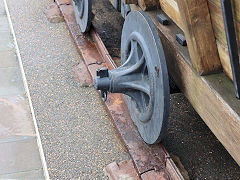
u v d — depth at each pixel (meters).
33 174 2.49
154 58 2.16
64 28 4.29
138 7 2.80
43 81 3.41
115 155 2.62
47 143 2.73
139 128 2.59
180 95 3.24
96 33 3.81
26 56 3.79
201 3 1.78
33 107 3.10
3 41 4.10
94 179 2.45
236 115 1.64
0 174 2.48
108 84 2.43
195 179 2.48
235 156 1.71
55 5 4.68
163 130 2.21
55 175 2.48
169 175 2.32
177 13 2.32
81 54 3.67
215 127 1.86
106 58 3.41
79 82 3.37
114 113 2.84
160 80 2.10
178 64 2.21
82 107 3.09
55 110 3.06
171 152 2.69
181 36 2.22
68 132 2.83
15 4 4.86
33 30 4.26
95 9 4.75
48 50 3.89
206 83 1.88
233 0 1.54
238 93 1.68
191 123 2.93
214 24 1.81
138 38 2.36
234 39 1.56
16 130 2.86
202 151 2.68
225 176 2.49
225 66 1.87
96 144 2.72
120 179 2.37
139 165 2.39
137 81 2.44
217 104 1.79
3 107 3.09
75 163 2.56
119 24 4.40
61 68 3.59
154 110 2.26
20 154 2.64
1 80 3.45
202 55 1.88
